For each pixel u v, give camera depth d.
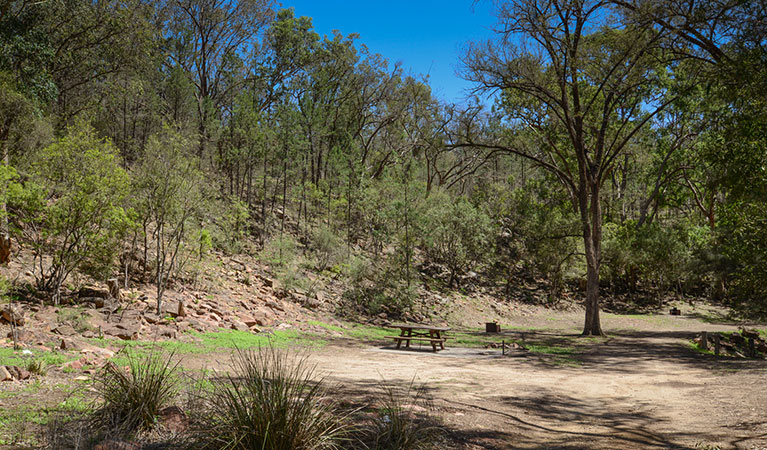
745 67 13.87
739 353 18.14
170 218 15.87
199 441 4.28
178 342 11.33
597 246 26.27
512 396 8.74
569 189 43.94
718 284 42.59
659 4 18.59
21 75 21.89
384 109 47.75
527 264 42.53
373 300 25.53
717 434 6.49
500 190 50.16
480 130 34.00
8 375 6.32
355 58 43.62
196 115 32.97
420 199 32.03
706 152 17.12
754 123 14.59
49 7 22.80
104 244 13.80
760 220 19.00
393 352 15.02
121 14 24.73
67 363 7.47
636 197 59.00
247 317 16.44
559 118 28.03
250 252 26.89
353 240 35.47
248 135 31.17
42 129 17.47
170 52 38.00
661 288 43.06
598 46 24.41
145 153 15.44
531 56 25.08
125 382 5.25
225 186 31.72
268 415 4.17
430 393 8.21
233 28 40.22
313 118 35.22
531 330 27.97
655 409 8.38
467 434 5.77
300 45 42.72
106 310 12.44
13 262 14.08
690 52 20.06
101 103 28.97
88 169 13.13
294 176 34.62
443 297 32.03
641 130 40.72
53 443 4.19
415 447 4.96
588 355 17.11
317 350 13.82
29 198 12.79
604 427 6.93
